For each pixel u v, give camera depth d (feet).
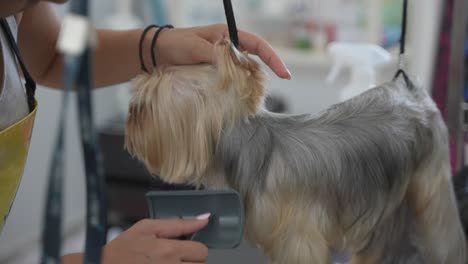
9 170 2.55
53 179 1.29
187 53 2.83
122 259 2.28
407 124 2.84
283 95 10.10
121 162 7.93
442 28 5.16
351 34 9.61
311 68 9.93
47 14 3.42
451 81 4.09
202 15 10.27
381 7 9.32
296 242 2.64
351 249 2.91
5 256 7.39
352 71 4.92
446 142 3.02
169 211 2.57
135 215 8.03
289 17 10.00
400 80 3.06
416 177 2.93
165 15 9.43
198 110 2.68
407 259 3.13
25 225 7.67
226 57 2.59
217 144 2.72
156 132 2.76
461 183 3.86
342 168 2.68
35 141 7.66
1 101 2.47
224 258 3.03
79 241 8.37
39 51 3.38
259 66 2.65
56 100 8.02
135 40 3.17
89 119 1.31
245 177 2.69
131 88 2.95
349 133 2.74
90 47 1.25
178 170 2.76
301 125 2.78
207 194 2.51
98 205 1.43
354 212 2.73
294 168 2.65
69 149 8.14
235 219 2.50
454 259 3.07
